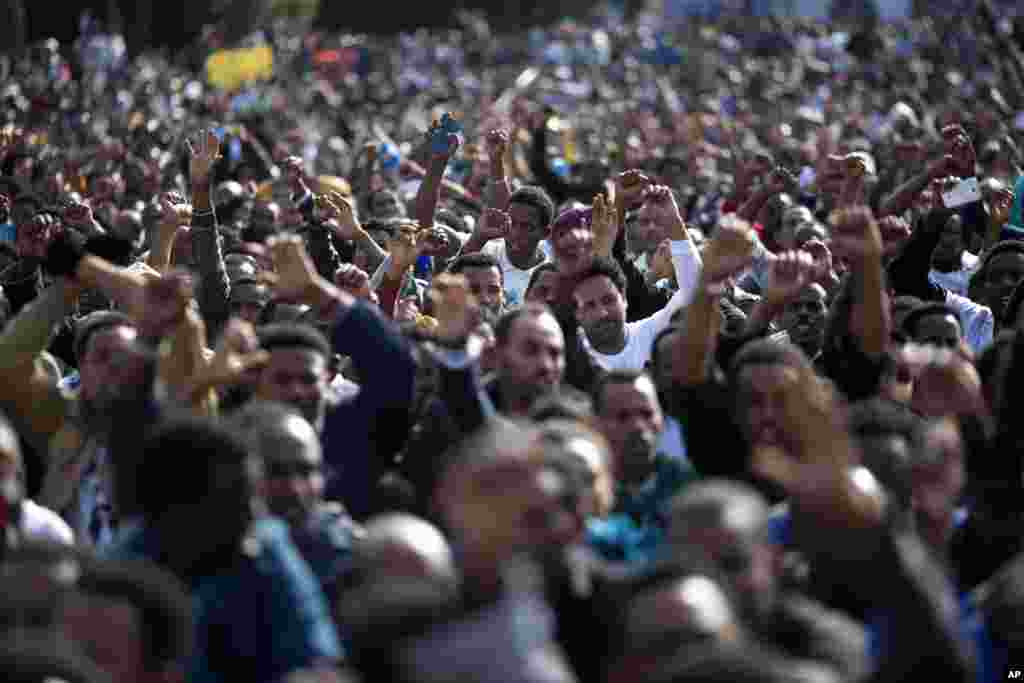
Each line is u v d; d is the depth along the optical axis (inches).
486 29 3206.2
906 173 821.9
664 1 3705.7
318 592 298.5
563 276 490.3
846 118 1339.8
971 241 739.4
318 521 323.0
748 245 367.9
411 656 243.6
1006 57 1656.0
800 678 219.6
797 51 2440.9
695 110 1636.3
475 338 396.5
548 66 2283.5
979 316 560.1
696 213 943.7
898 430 325.7
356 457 370.0
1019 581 292.7
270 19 3002.0
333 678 249.1
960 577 346.6
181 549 285.7
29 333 408.5
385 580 263.9
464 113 1731.1
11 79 1600.6
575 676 265.0
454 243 652.7
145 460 289.0
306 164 1195.9
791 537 314.8
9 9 2090.3
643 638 239.3
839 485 271.3
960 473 309.0
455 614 247.3
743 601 255.3
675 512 261.6
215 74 1544.0
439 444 369.4
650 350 467.2
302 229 653.9
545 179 904.3
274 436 319.9
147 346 353.4
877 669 262.7
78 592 263.4
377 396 371.6
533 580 247.6
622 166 1182.9
